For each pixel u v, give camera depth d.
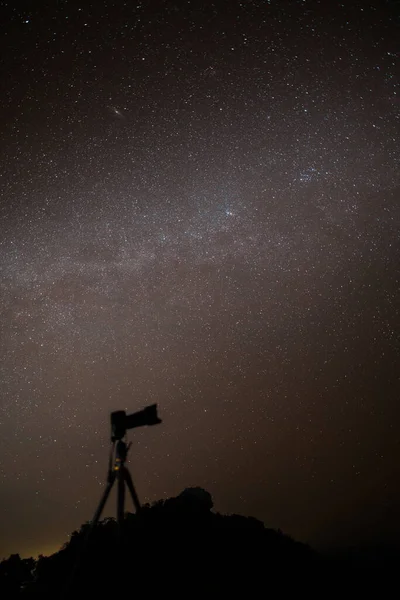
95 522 2.49
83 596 2.61
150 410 2.60
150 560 2.77
